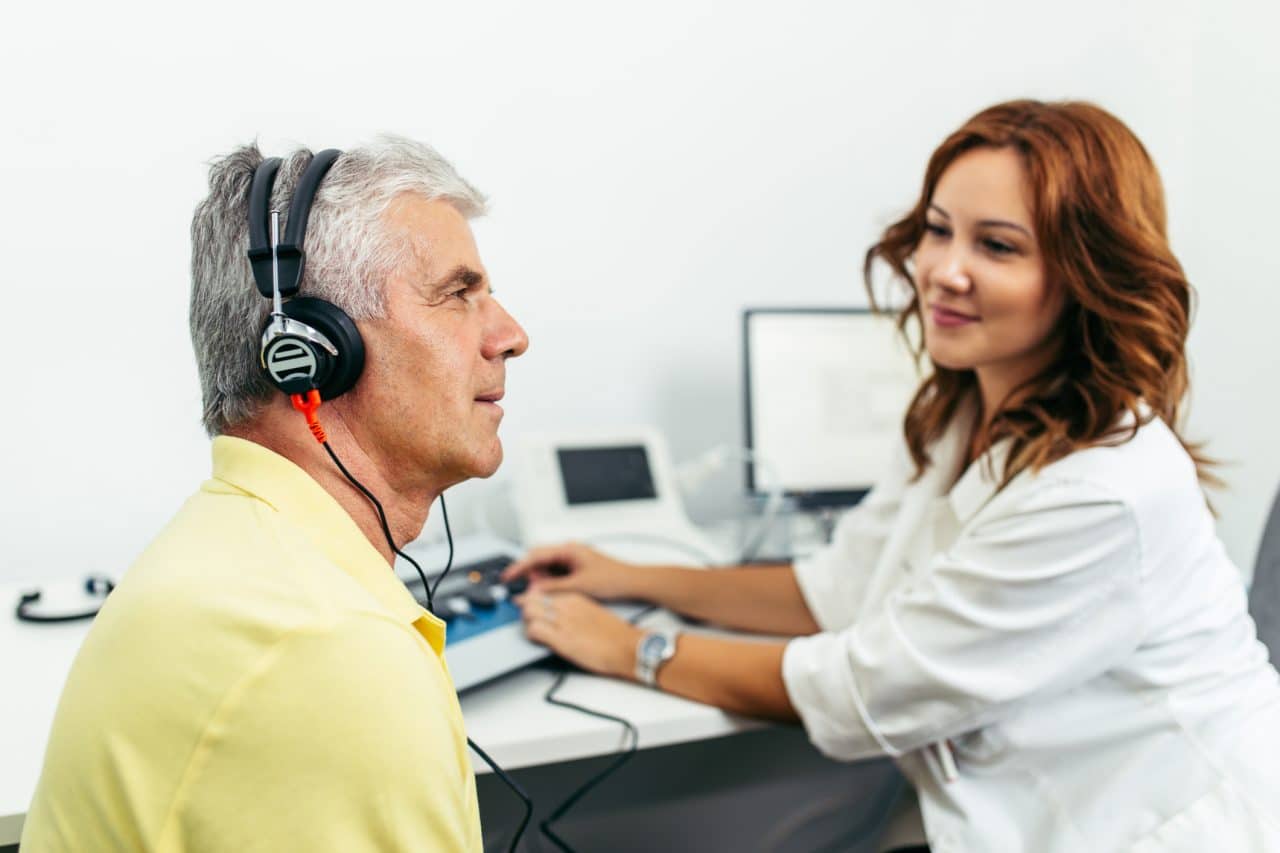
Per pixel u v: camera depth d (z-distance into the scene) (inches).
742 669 36.0
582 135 56.0
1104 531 31.2
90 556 47.6
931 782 35.6
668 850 48.9
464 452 21.5
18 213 44.2
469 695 36.4
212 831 16.1
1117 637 32.0
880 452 61.5
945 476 42.2
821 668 34.8
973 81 65.2
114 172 45.6
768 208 61.5
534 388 57.6
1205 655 33.4
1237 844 29.8
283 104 48.6
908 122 64.0
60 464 46.5
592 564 45.8
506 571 44.9
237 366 20.4
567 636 38.7
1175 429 36.4
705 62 58.1
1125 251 33.5
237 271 20.3
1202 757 31.7
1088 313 35.0
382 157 21.1
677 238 59.5
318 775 16.0
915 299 44.8
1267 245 67.6
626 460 56.0
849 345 60.8
